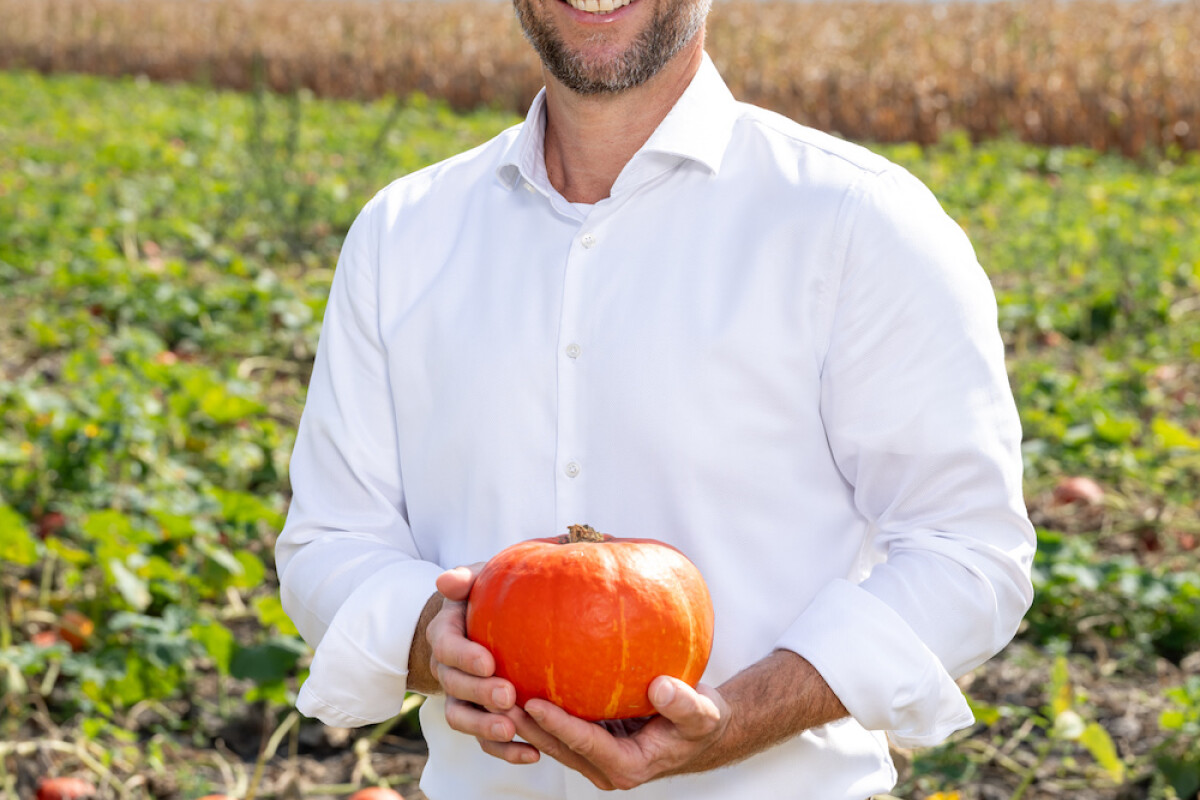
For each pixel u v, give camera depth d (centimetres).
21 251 790
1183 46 1772
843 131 1631
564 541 138
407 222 164
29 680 343
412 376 160
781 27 2231
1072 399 545
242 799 294
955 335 140
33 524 422
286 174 1001
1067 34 1894
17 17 2641
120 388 486
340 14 2588
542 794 157
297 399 556
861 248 141
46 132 1388
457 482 157
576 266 150
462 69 1983
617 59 146
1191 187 1138
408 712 332
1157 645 374
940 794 249
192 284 739
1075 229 883
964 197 1053
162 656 319
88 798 286
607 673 126
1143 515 468
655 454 145
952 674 140
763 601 147
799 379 144
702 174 150
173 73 2359
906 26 2116
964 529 139
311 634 163
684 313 145
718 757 133
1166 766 296
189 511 386
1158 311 690
